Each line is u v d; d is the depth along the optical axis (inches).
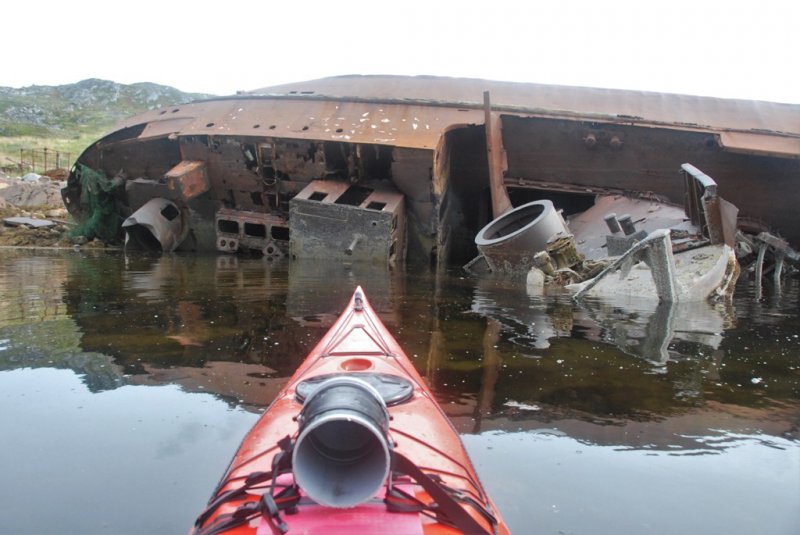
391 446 85.5
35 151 2468.0
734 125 734.5
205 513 97.5
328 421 84.1
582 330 333.4
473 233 868.6
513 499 148.9
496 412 205.9
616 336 320.8
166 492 150.3
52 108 4522.6
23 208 1059.3
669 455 176.2
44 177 1305.4
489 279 573.9
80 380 229.5
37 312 350.3
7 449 171.5
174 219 780.6
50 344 278.5
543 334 322.3
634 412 208.5
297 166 706.8
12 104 4212.6
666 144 741.9
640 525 140.3
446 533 89.0
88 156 853.8
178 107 818.2
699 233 520.7
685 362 272.5
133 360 255.1
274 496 91.7
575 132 757.9
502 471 163.2
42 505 143.8
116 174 840.3
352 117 711.1
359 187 711.7
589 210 780.6
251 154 716.7
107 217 847.7
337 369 163.2
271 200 749.3
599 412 207.9
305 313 357.1
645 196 750.5
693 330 341.4
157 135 754.2
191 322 328.8
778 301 496.4
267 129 697.0
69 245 820.6
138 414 196.7
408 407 134.4
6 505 143.5
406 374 162.4
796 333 339.9
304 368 173.8
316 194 687.1
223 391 219.0
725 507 148.9
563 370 255.8
